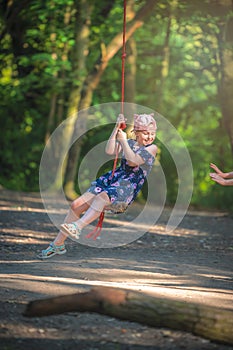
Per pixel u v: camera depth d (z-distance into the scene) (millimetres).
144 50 37031
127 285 10523
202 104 40469
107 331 8047
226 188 35312
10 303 8945
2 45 31469
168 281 11375
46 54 28938
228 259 15016
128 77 32969
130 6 26188
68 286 10055
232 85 24969
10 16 29141
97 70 30078
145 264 13406
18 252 14797
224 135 38219
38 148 39938
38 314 7762
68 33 30047
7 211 22797
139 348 7551
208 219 25984
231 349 7680
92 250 15500
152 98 38656
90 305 7746
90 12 30562
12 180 39812
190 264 13852
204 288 10820
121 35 28594
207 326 7801
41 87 33688
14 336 7746
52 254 11977
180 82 40719
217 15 22500
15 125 39844
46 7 28344
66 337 7812
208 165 40781
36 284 10102
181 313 7828
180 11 23594
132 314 7785
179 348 7602
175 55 38125
